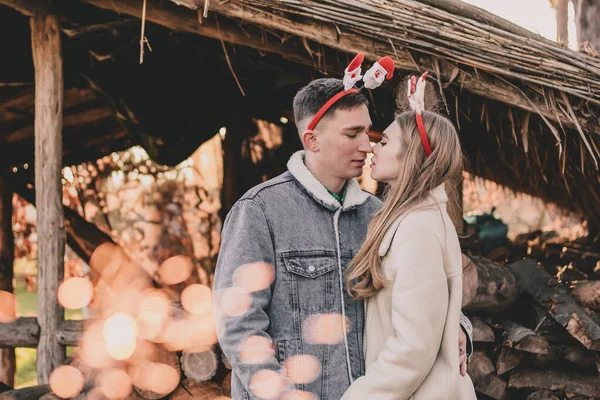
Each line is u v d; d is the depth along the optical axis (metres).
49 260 3.92
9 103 5.29
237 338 2.03
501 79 3.76
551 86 3.77
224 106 5.23
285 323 2.13
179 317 3.39
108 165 7.70
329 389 2.12
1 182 6.45
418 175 2.17
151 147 5.05
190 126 5.10
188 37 4.45
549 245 6.11
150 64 4.65
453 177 2.21
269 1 3.25
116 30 4.29
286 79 4.84
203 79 4.96
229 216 2.21
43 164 3.99
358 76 2.27
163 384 3.38
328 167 2.28
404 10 3.49
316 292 2.16
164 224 8.23
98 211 7.87
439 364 2.09
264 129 6.74
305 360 2.12
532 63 3.74
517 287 3.78
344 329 2.17
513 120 4.36
